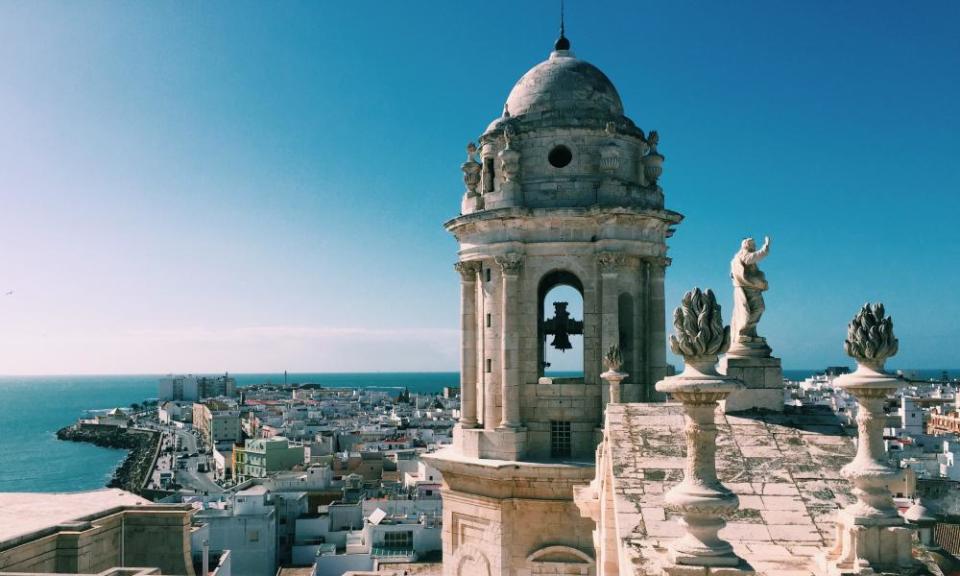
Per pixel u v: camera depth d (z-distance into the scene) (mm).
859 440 15922
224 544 109625
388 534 112625
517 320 40344
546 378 41625
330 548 114000
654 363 41062
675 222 42031
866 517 15156
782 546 16734
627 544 16328
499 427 39781
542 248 40500
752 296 23250
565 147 41312
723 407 22469
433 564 104938
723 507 14211
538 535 38469
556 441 40188
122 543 35344
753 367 22609
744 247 23297
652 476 18922
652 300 41406
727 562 14312
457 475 40812
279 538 124188
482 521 39719
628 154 42375
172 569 35469
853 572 14828
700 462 14648
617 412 22266
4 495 38906
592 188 40656
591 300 40219
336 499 142500
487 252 40938
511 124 41656
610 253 39469
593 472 37250
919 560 15242
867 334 15516
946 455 107312
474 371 42250
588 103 42188
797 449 20172
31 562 29922
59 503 36688
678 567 14414
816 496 18312
